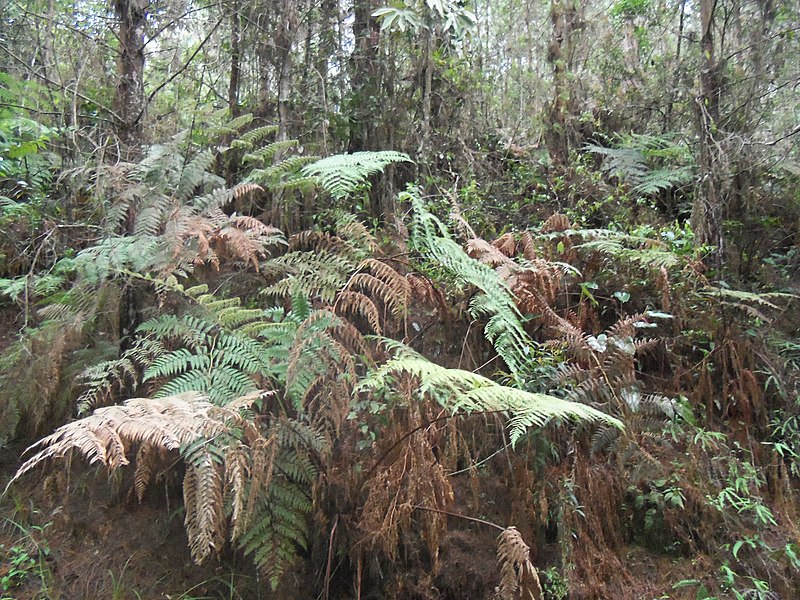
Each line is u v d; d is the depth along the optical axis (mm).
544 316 3213
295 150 4406
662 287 3412
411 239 3342
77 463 3008
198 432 1973
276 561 2379
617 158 4941
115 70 4031
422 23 4523
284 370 2711
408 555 2562
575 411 2246
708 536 2727
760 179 4484
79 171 3359
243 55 4934
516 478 2678
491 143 5285
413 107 4906
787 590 2555
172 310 3143
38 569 2582
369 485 2488
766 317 3652
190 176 3213
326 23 4941
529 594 2338
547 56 5895
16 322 3602
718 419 3299
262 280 3500
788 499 2910
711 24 4691
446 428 2738
